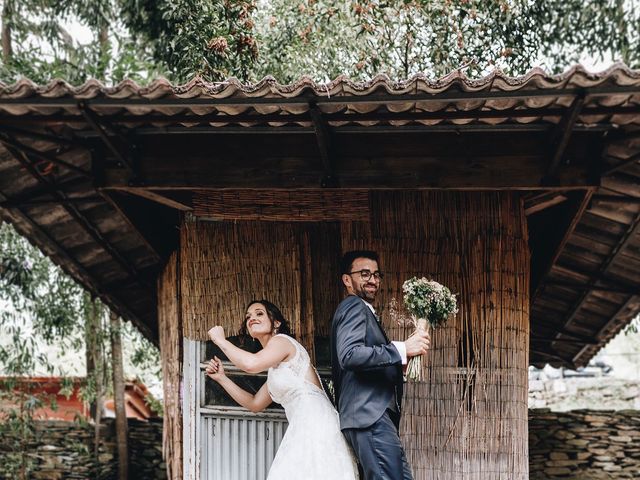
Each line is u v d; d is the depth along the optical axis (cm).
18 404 1098
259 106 480
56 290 1087
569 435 1084
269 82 458
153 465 1111
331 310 568
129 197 598
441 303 467
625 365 2050
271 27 978
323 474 458
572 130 496
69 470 1096
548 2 1041
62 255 718
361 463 452
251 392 568
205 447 567
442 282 546
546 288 827
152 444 1119
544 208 609
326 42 986
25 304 1070
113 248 717
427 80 452
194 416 569
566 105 477
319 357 564
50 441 1105
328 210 566
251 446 563
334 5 966
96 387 1123
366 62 970
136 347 1184
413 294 468
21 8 1124
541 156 529
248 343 570
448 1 933
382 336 468
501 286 545
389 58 978
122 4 1048
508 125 524
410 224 553
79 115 504
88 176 547
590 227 674
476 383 536
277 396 485
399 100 466
